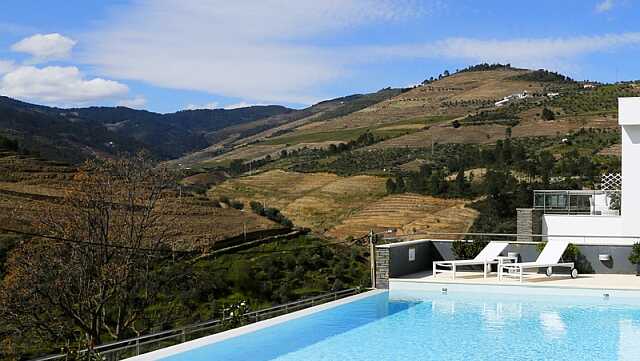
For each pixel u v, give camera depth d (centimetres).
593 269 1548
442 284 1447
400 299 1365
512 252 1614
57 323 2250
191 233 2978
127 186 2562
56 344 2223
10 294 2180
